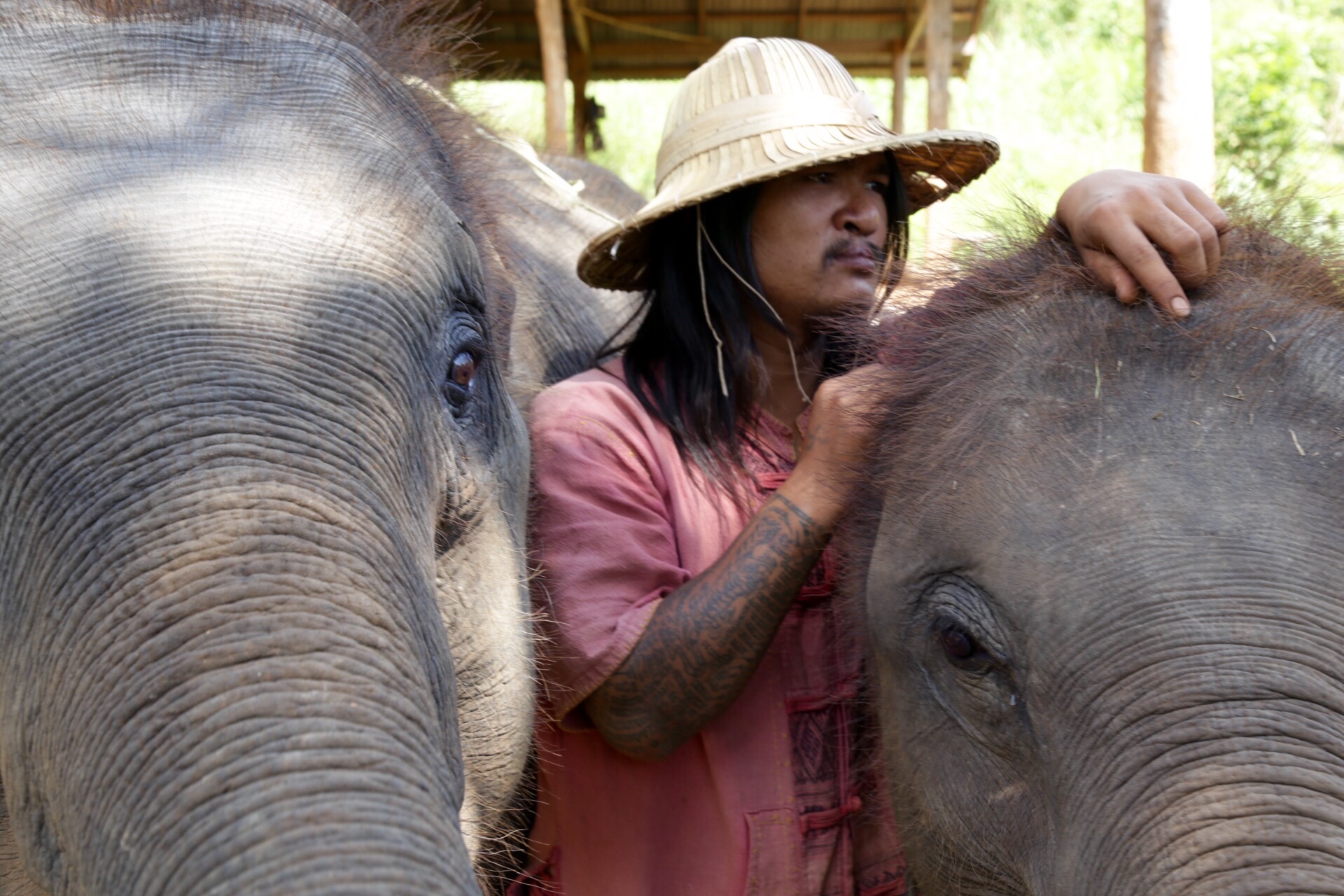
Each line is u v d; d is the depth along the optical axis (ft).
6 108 5.12
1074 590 5.18
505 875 7.40
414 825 3.76
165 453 4.24
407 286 5.29
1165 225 5.70
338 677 3.94
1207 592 4.91
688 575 6.95
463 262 5.85
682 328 7.27
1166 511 5.11
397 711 4.01
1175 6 14.16
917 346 6.49
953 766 5.97
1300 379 5.45
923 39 23.68
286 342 4.67
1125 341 5.71
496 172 8.43
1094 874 4.94
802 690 7.00
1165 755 4.78
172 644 3.90
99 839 3.84
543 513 6.95
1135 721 4.90
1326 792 4.56
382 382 4.94
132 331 4.48
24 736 4.21
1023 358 5.89
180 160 5.05
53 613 4.14
